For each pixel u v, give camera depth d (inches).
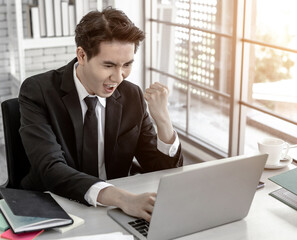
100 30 65.9
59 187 66.6
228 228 60.6
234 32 137.6
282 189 69.7
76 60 77.8
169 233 57.2
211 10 156.2
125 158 80.8
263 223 61.7
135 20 176.4
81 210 63.7
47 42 155.9
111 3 171.3
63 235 57.6
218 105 163.3
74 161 77.1
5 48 163.6
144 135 82.2
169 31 172.2
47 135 72.6
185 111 173.5
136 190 69.5
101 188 64.3
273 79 146.6
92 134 76.7
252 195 61.6
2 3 159.0
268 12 143.6
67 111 75.8
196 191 56.2
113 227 59.7
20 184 80.4
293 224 61.5
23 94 76.3
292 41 145.8
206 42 159.8
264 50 146.4
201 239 57.9
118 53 66.7
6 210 60.7
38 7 153.8
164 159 78.1
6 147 80.4
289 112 149.8
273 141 79.1
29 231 57.1
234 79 141.4
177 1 166.7
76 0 158.2
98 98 77.2
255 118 150.4
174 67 173.5
